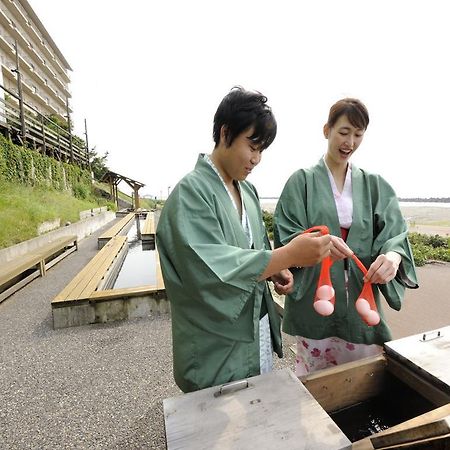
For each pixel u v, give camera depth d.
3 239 6.13
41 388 2.41
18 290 4.92
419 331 3.06
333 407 1.11
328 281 1.15
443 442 0.58
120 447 1.83
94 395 2.31
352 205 1.47
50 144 16.16
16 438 1.92
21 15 27.44
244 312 1.02
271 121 0.99
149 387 2.40
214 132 1.09
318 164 1.57
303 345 1.63
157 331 3.37
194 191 0.99
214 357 1.03
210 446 0.71
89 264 5.21
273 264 0.86
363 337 1.45
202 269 0.88
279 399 0.84
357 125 1.34
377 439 0.69
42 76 33.31
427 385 1.00
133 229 14.16
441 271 5.55
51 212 9.33
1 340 3.25
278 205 1.62
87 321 3.59
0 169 9.60
